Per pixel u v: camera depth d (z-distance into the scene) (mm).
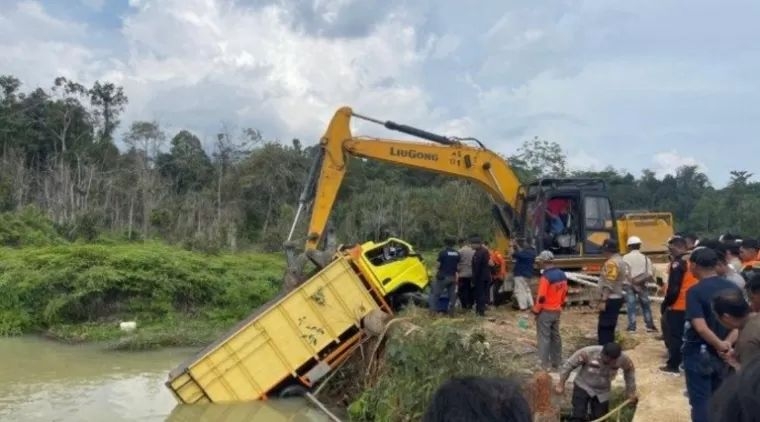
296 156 61938
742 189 70062
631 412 9320
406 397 11078
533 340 13406
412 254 16516
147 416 12852
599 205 19000
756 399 1673
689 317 7090
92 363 18172
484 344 11023
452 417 1909
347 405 13844
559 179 18906
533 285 18250
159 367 17688
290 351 14211
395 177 69438
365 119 18234
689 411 8602
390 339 12773
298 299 14414
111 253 25578
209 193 58844
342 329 14523
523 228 19250
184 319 24531
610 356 8906
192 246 38938
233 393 13844
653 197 90875
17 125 59750
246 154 66562
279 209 58469
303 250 17641
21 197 47719
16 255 26234
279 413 13188
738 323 5977
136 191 51312
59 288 24031
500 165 19531
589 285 18047
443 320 12477
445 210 49000
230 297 25688
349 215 50969
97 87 66188
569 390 10312
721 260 8062
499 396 1936
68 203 47781
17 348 20484
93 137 64812
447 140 19156
